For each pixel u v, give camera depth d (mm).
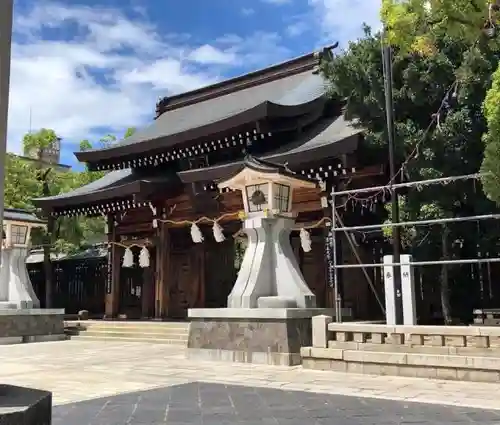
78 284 26750
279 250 11836
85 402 7117
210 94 26203
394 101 14641
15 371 10445
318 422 5797
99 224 29688
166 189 20938
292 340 10648
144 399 7301
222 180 12133
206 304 22391
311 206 17219
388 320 10602
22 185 27422
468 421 5730
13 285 18562
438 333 8984
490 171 7461
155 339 17797
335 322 10562
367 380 8719
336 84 15641
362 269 15953
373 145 14820
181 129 22234
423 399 7043
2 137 2867
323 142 16594
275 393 7629
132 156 22250
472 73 12734
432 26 7547
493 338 8562
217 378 9180
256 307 11352
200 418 6086
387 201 16188
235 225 20906
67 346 16484
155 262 23891
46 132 33688
